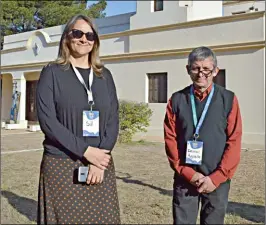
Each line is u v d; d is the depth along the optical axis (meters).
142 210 3.62
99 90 2.15
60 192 2.03
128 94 11.30
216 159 2.23
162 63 10.66
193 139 2.26
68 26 2.13
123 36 11.56
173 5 11.41
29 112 7.26
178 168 2.29
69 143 1.98
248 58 9.05
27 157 5.84
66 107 2.05
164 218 3.37
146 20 11.78
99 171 2.03
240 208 3.61
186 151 2.27
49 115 2.01
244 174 4.97
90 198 2.05
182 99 2.33
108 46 11.88
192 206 2.32
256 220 3.23
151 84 10.98
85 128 2.07
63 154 2.04
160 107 10.48
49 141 2.07
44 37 5.49
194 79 2.25
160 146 7.84
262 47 8.83
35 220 3.27
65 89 2.06
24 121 7.27
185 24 10.22
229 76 9.33
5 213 3.37
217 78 9.57
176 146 2.33
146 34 11.02
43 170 2.07
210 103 2.26
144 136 9.69
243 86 9.12
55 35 5.35
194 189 2.31
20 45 5.83
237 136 2.24
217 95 2.28
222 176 2.20
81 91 2.09
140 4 11.88
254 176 4.86
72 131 2.05
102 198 2.09
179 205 2.33
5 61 6.46
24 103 7.15
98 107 2.12
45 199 2.05
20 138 6.82
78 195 2.03
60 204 2.03
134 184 4.62
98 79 2.19
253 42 8.91
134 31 11.23
